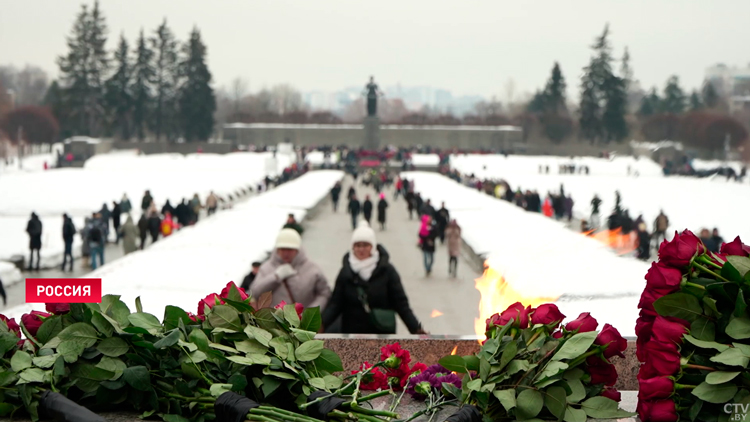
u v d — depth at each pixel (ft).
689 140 288.30
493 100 542.98
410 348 15.47
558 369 9.25
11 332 10.77
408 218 138.82
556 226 103.96
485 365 9.55
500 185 186.60
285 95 588.91
